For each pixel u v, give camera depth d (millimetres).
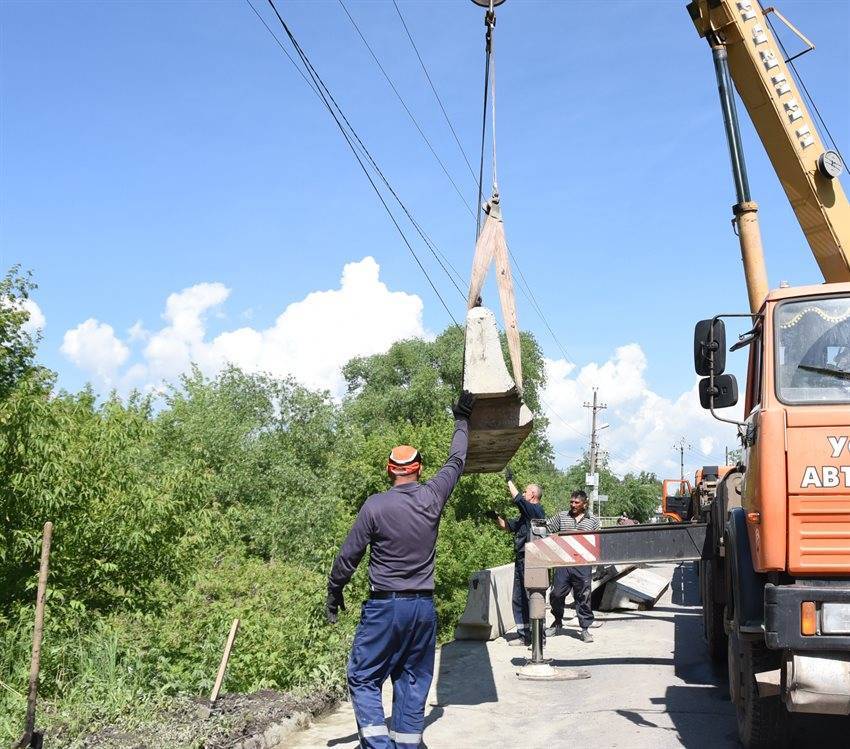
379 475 17734
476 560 16500
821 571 5062
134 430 9766
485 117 7371
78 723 5855
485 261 6734
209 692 7305
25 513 8352
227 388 42500
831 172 9531
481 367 6477
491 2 7480
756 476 5480
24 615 7684
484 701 7848
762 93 9781
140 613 9453
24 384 8445
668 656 10109
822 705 4887
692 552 8586
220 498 31062
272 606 12406
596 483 60250
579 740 6414
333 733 6512
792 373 5508
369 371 58938
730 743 6250
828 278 9641
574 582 11461
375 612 5184
